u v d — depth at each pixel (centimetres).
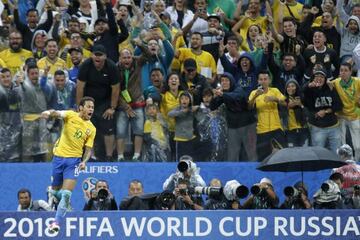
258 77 5688
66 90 5512
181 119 5544
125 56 5584
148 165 5538
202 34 6009
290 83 5572
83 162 4812
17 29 6016
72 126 4828
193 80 5669
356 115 5597
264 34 5984
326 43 6172
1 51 6012
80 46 5891
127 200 4978
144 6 6344
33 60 5675
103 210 4862
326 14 6181
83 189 5503
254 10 6231
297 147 5322
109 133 5512
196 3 6172
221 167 5566
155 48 5656
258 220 4797
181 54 5872
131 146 5544
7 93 5472
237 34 6072
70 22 6028
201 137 5553
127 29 6019
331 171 5653
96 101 5497
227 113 5556
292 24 5947
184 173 5169
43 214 4766
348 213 4809
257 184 5097
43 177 5522
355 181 5366
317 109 5575
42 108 5494
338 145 5603
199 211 4791
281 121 5572
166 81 5609
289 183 5641
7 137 5484
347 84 5594
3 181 5503
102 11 6272
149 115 5541
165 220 4791
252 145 5575
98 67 5453
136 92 5569
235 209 4909
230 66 5769
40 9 6312
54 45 5744
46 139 5500
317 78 5566
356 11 6259
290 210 4806
